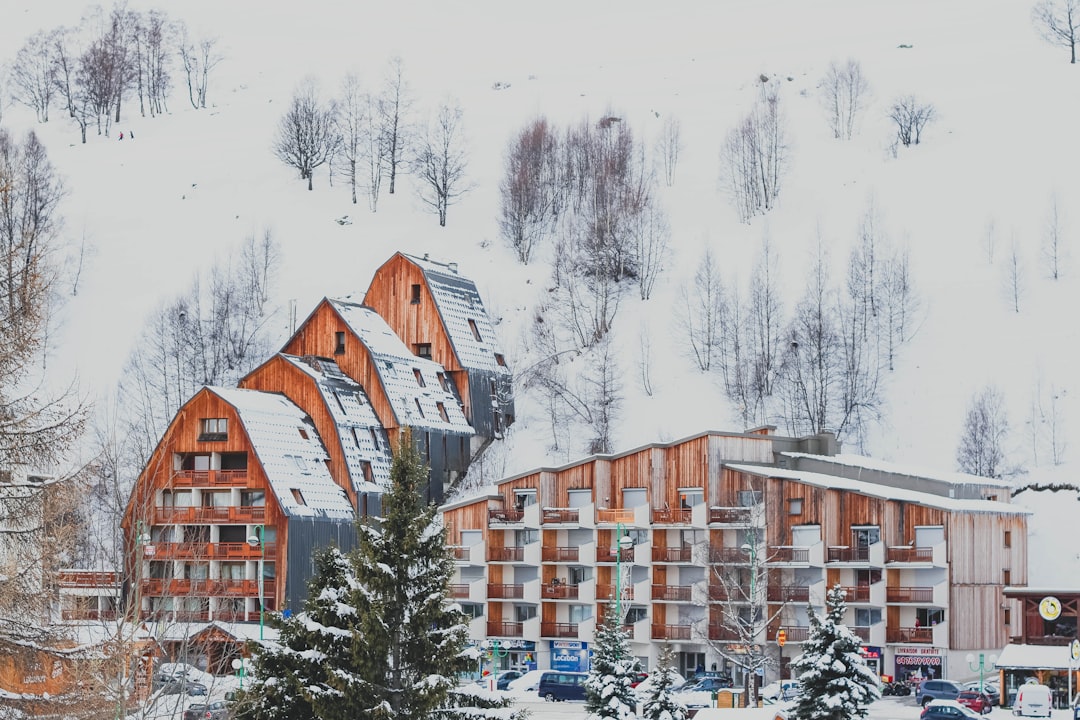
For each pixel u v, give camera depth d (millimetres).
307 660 64438
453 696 65562
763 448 147250
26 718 49750
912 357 183625
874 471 145750
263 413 151375
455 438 173500
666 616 137125
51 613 51812
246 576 143125
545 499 145125
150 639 64188
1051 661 113438
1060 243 196000
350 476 154250
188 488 146875
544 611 142500
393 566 65438
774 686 119938
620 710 84562
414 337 182375
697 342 194750
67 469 52938
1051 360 175875
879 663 127625
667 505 140750
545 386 188250
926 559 127250
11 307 51188
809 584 131500
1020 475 160625
